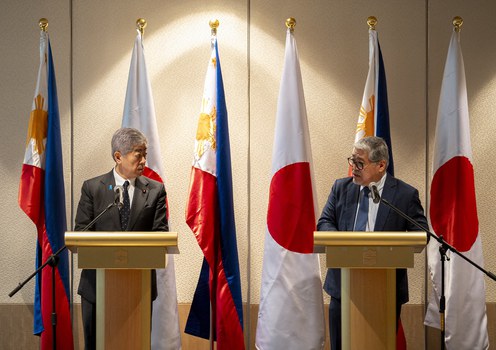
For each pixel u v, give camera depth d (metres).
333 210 6.22
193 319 7.05
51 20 7.62
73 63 7.64
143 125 7.10
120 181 5.93
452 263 6.91
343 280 4.95
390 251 4.81
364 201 6.11
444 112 7.02
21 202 6.90
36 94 7.01
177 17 7.68
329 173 7.67
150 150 7.08
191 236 7.66
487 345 6.93
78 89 7.64
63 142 7.63
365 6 7.67
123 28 7.66
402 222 6.00
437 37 7.64
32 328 7.61
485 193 7.62
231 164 7.47
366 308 4.89
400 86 7.66
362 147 5.98
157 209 5.95
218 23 7.11
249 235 7.67
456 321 6.90
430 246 7.07
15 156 7.61
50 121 6.94
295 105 6.86
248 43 7.66
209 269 7.00
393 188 6.07
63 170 7.57
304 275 6.74
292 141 6.82
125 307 4.88
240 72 7.65
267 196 7.65
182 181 7.65
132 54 7.16
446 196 6.96
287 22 7.02
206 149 6.93
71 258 7.57
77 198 7.64
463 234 6.90
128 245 4.80
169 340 7.00
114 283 4.89
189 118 7.67
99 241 4.80
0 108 7.59
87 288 5.84
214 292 6.95
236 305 6.90
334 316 6.04
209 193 6.89
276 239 6.78
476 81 7.63
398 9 7.67
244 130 7.66
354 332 4.91
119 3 7.66
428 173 7.65
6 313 7.59
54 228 6.88
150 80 7.67
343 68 7.67
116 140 5.88
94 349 5.85
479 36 7.63
